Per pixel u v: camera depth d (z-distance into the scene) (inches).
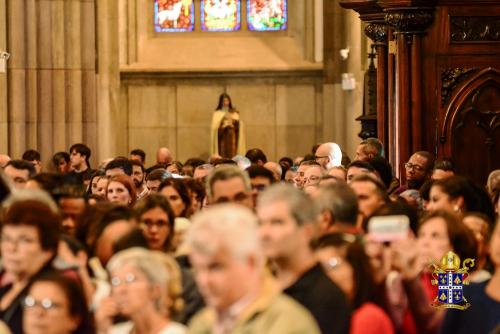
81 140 1569.9
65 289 386.9
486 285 431.2
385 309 424.8
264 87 1918.1
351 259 421.7
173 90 1916.8
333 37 1847.9
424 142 944.9
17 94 1520.7
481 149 945.5
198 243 328.5
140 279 384.5
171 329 386.3
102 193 832.9
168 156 1326.3
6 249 429.7
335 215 485.4
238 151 1830.7
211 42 1941.4
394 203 511.2
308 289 395.5
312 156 1104.2
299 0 1931.6
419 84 941.2
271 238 395.2
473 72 943.0
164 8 1953.7
